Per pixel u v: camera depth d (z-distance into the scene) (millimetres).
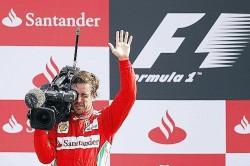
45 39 19312
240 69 19359
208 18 19297
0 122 19297
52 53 19344
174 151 19406
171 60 19344
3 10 19234
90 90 14211
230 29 19328
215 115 19406
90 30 19344
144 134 19375
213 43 19328
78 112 14188
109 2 19312
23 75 19344
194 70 19344
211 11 19281
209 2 19281
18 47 19281
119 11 19344
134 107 19344
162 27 19297
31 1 19266
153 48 19344
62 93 13430
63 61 19344
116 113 14023
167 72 19344
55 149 14125
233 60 19344
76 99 13961
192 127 19391
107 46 19344
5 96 19297
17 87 19328
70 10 19297
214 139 19406
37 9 19266
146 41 19328
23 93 19344
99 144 14211
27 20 19266
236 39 19328
